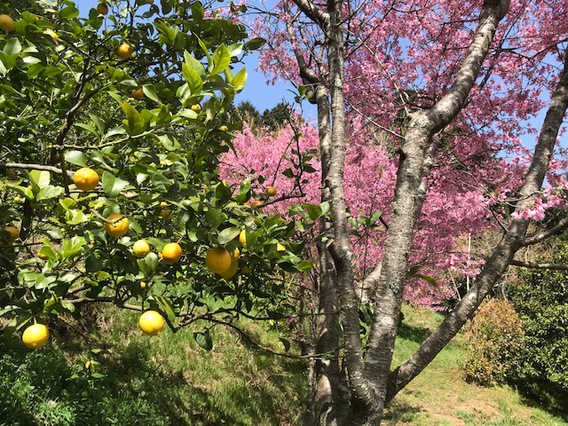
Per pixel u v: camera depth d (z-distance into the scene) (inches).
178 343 259.3
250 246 55.0
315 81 127.2
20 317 52.2
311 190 265.4
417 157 79.4
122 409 169.5
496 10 94.0
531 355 409.1
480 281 94.0
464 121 237.6
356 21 188.2
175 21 78.4
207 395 230.5
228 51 50.9
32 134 85.0
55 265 55.2
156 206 61.0
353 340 70.7
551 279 436.5
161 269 67.4
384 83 236.8
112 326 233.5
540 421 349.7
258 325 341.7
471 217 234.7
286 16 157.6
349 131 257.8
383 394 72.4
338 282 74.3
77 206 61.6
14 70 61.7
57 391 158.9
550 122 123.0
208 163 76.2
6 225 70.1
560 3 210.4
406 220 76.9
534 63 230.7
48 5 84.6
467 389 401.1
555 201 128.6
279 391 278.7
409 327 598.9
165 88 74.0
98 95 97.7
